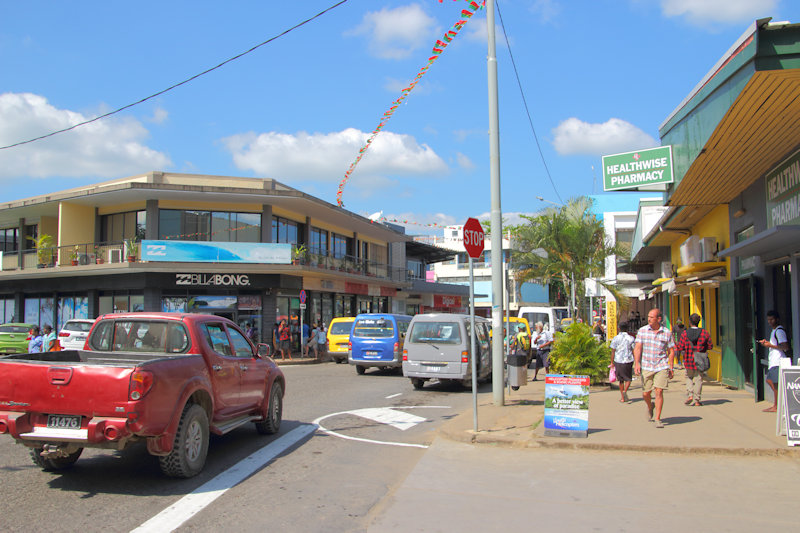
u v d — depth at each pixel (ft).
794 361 33.06
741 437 26.48
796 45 22.43
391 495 19.95
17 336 81.25
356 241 125.80
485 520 17.33
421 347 50.24
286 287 95.35
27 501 19.19
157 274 88.43
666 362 29.68
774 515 17.22
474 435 28.14
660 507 18.12
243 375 27.37
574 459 24.50
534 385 52.85
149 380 19.83
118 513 18.07
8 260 103.35
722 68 25.90
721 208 46.85
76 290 96.07
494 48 38.27
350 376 63.93
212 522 17.38
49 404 19.88
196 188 85.71
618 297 81.61
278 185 95.71
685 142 34.40
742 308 42.63
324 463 24.84
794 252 32.53
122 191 85.05
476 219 30.53
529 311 82.07
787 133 28.78
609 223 114.01
